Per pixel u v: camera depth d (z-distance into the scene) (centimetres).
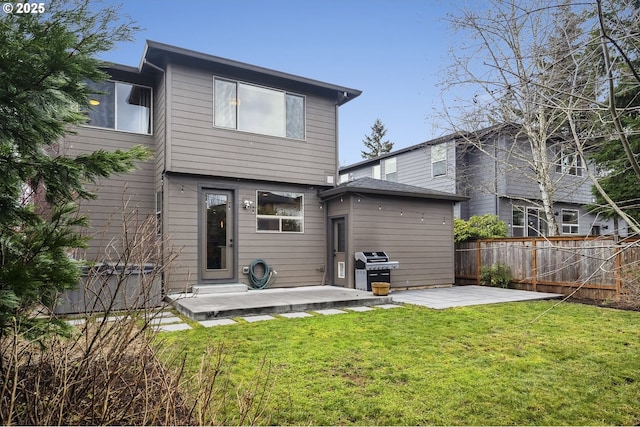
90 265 242
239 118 873
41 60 199
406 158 1638
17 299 188
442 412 279
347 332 503
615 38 236
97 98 828
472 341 462
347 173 2064
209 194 859
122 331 227
